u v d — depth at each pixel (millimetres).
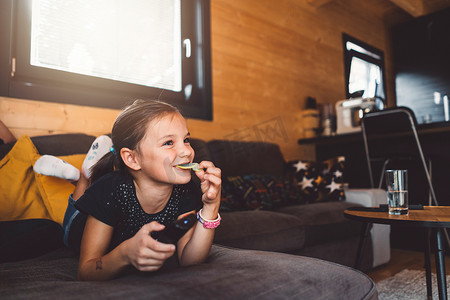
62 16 1935
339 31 4297
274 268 647
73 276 833
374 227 2109
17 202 1219
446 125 2410
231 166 2297
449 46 4641
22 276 790
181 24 2547
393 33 5250
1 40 1678
